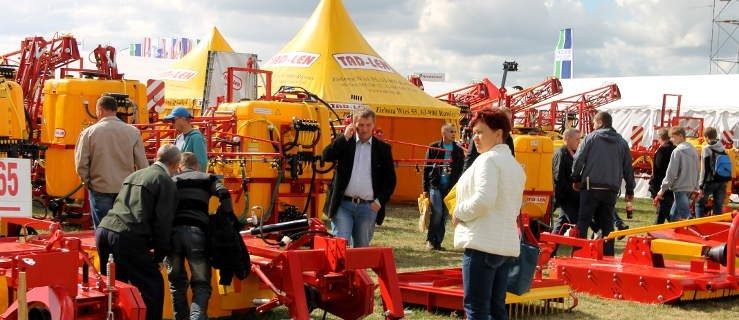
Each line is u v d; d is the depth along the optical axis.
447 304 7.54
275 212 10.95
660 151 14.08
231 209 6.21
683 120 26.00
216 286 6.69
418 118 18.95
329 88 16.97
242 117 10.98
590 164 10.14
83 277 5.48
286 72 17.56
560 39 39.50
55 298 5.04
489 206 5.43
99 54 14.78
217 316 6.74
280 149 10.83
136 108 12.34
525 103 27.20
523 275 5.89
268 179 10.87
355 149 8.02
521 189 5.61
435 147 11.73
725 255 8.59
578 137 11.05
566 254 11.92
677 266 9.28
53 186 12.60
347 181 8.01
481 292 5.55
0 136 11.20
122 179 8.14
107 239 6.01
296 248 6.70
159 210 5.98
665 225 9.09
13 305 5.27
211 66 14.73
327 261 6.24
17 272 5.09
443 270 8.29
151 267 6.06
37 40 14.91
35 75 14.88
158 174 6.07
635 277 8.61
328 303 6.59
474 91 26.73
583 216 10.26
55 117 12.52
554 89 26.98
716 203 14.49
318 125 11.06
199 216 6.22
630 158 10.39
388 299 6.34
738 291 8.87
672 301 8.39
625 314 7.96
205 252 6.15
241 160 10.58
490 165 5.48
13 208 5.83
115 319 5.36
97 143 8.04
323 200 11.43
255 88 15.19
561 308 8.12
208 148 10.63
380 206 8.05
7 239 7.21
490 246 5.46
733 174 19.52
